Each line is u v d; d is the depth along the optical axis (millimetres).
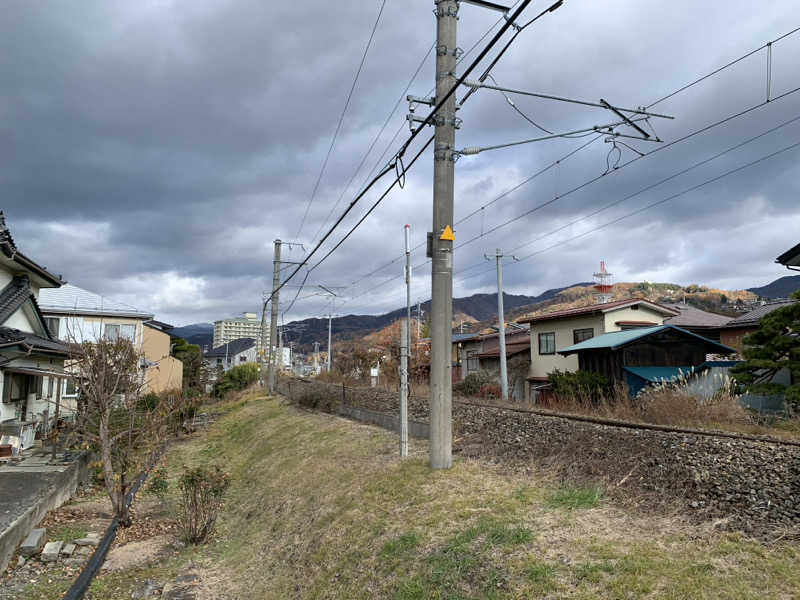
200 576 7445
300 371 71750
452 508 6211
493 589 4305
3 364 12062
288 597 6051
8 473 10820
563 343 24500
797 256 15062
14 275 15414
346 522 6934
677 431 8117
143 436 12352
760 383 12047
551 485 6586
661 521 5027
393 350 34500
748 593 3523
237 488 12031
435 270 8078
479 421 11188
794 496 5090
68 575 7215
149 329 29797
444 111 8102
